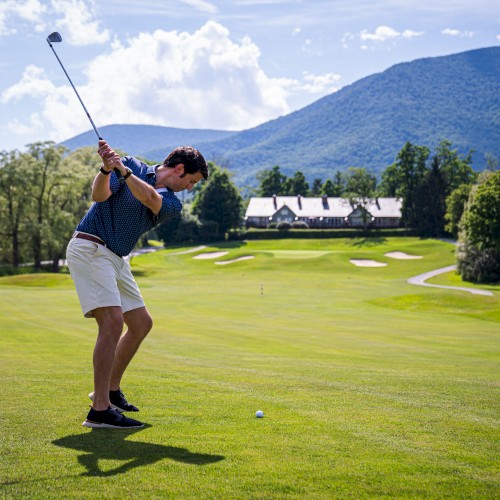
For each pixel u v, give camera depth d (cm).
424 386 745
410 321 2650
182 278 5953
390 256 7988
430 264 7388
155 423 482
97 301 483
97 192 473
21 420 481
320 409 550
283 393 640
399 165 12569
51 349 1298
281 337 1884
